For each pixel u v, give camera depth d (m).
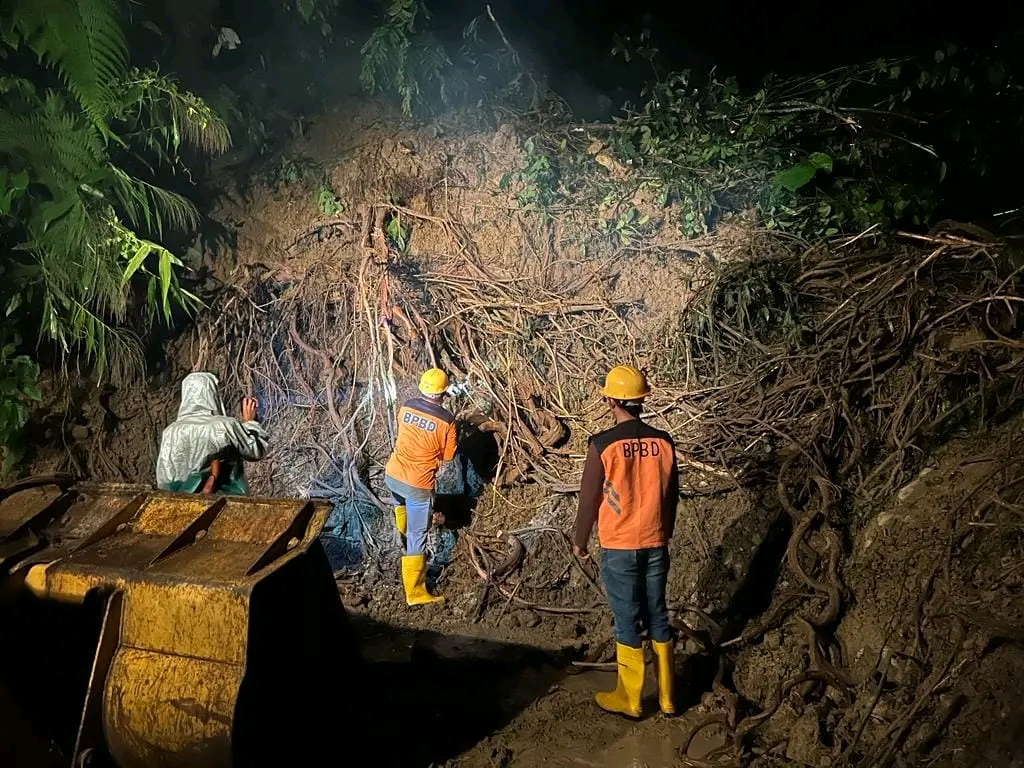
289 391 7.74
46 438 7.52
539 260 7.67
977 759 3.58
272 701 3.85
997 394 5.43
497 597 6.30
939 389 5.66
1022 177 7.82
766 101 7.65
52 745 3.94
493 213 7.90
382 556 6.90
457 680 5.33
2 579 3.91
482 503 6.91
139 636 3.79
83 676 4.05
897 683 4.31
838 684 4.48
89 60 6.34
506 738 4.69
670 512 4.75
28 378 7.23
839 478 5.74
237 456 5.74
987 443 5.24
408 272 7.66
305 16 8.32
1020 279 5.84
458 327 7.41
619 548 4.63
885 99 7.65
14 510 4.54
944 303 6.05
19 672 3.86
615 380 4.75
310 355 7.74
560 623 6.00
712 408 6.56
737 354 6.78
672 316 7.12
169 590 3.75
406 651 5.72
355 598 6.48
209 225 8.23
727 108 7.65
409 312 7.39
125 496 4.56
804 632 4.90
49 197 7.02
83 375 7.73
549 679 5.32
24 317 7.43
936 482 5.22
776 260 6.95
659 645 4.75
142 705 3.68
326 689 4.34
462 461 6.98
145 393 7.87
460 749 4.59
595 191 7.75
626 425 4.69
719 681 4.90
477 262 7.74
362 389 7.50
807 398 6.16
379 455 7.29
